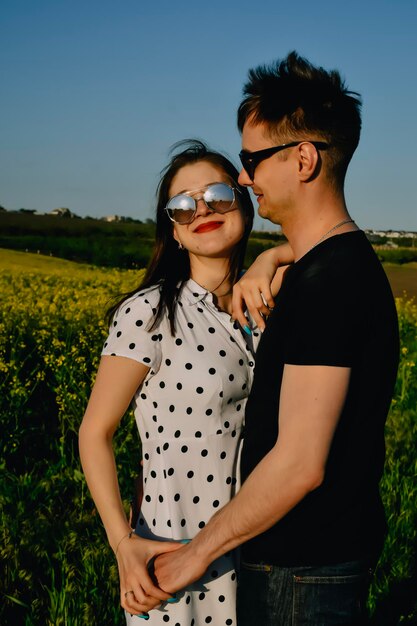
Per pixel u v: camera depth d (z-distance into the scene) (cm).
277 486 169
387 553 368
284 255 238
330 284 176
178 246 232
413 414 578
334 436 182
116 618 312
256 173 199
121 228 5353
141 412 217
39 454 528
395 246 3662
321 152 191
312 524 184
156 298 212
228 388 212
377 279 184
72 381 541
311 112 189
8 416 518
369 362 181
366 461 187
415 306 1075
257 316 220
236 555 218
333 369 171
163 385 210
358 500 187
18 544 360
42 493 433
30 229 5028
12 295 1100
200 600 211
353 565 187
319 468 168
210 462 212
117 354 205
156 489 213
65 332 745
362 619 195
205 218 222
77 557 357
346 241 184
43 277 1508
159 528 211
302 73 192
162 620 208
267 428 190
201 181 224
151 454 216
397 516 394
